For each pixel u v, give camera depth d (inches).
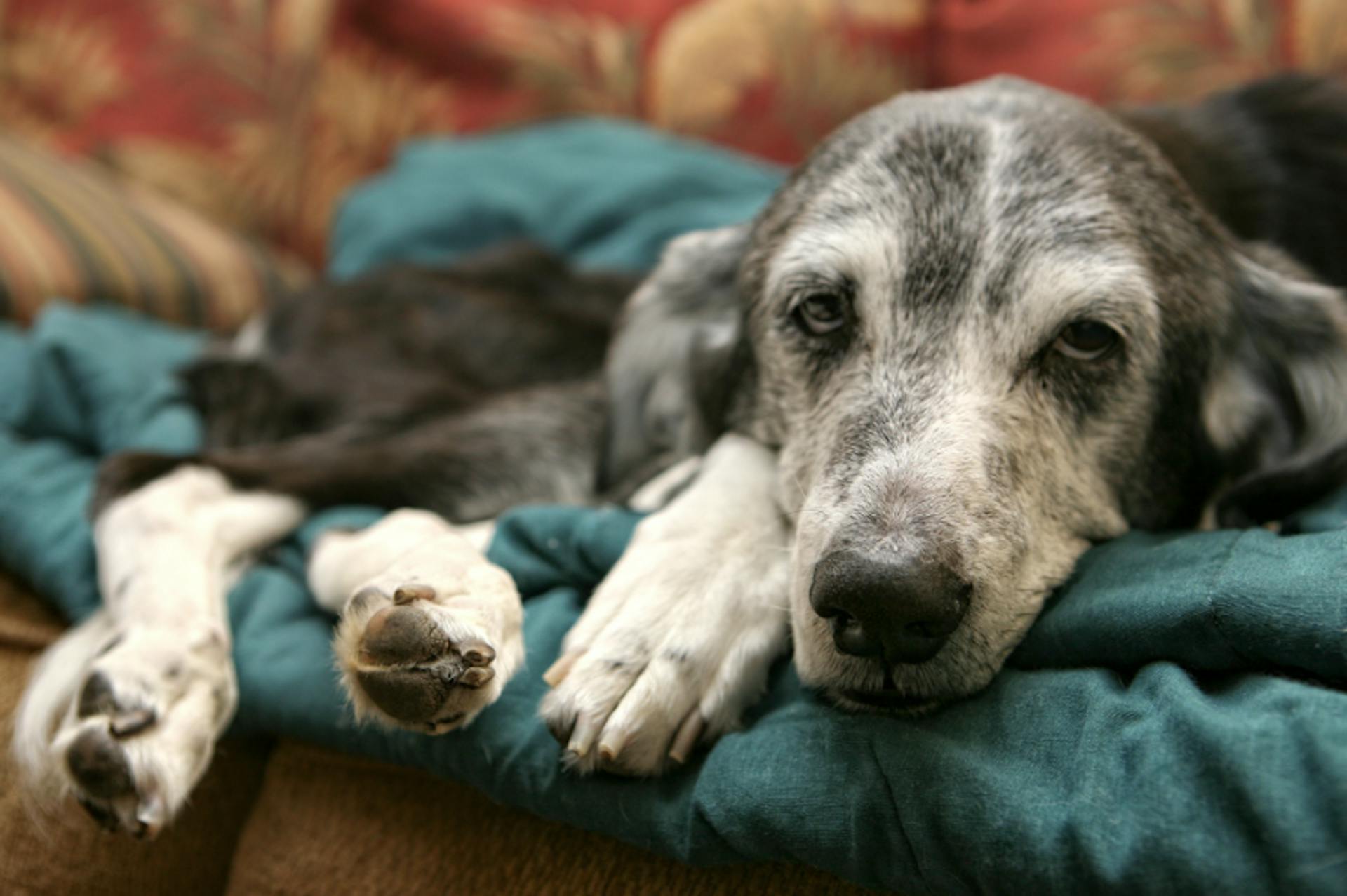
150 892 17.8
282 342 27.2
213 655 17.2
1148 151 18.6
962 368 16.7
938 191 17.5
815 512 15.6
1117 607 14.4
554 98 38.2
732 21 36.2
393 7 38.6
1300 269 19.5
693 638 15.3
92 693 16.1
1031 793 13.1
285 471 20.8
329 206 39.2
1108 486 17.6
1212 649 13.6
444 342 25.8
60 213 30.9
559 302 27.5
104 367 24.7
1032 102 18.8
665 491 19.4
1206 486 18.7
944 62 33.7
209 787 18.2
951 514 15.1
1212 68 29.4
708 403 21.0
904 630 14.3
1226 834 11.9
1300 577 13.4
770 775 14.1
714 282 21.6
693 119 36.7
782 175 34.0
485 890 16.2
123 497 19.9
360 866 17.0
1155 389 17.5
